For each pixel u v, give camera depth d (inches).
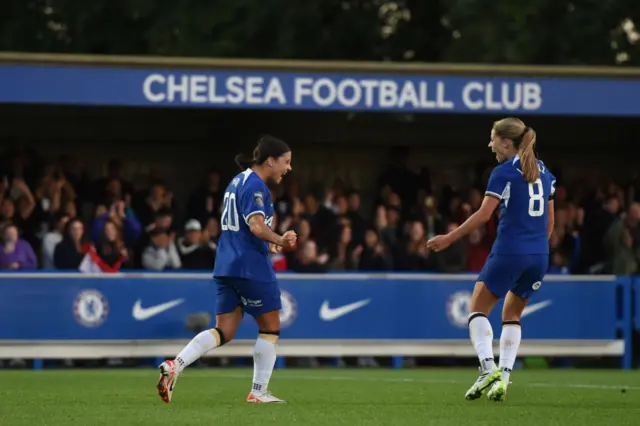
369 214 2028.8
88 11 2436.0
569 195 1956.2
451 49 2442.2
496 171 927.0
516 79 1681.8
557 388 1187.9
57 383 1226.0
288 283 1596.9
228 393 1084.5
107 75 1610.5
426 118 2023.9
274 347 930.7
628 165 2059.5
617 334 1668.3
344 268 1702.8
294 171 2020.2
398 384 1244.5
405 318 1624.0
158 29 2370.8
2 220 1681.8
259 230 881.5
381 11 2610.7
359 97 1649.9
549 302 1652.3
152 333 1566.2
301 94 1641.2
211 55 2352.4
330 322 1606.8
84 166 1899.6
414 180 1915.6
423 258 1705.2
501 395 934.4
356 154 2033.7
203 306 1578.5
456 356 1637.6
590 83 1694.1
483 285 940.6
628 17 2500.0
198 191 1788.9
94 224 1633.9
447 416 829.8
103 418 797.2
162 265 1627.7
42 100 1600.6
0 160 1804.9
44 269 1608.0
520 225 927.0
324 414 838.5
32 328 1539.1
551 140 2041.1
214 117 1996.8
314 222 1721.2
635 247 1742.1
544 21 2437.3
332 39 2509.8
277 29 2433.6
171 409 872.9
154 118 1990.7
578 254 1765.5
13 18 2480.3
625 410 893.8
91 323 1552.7
